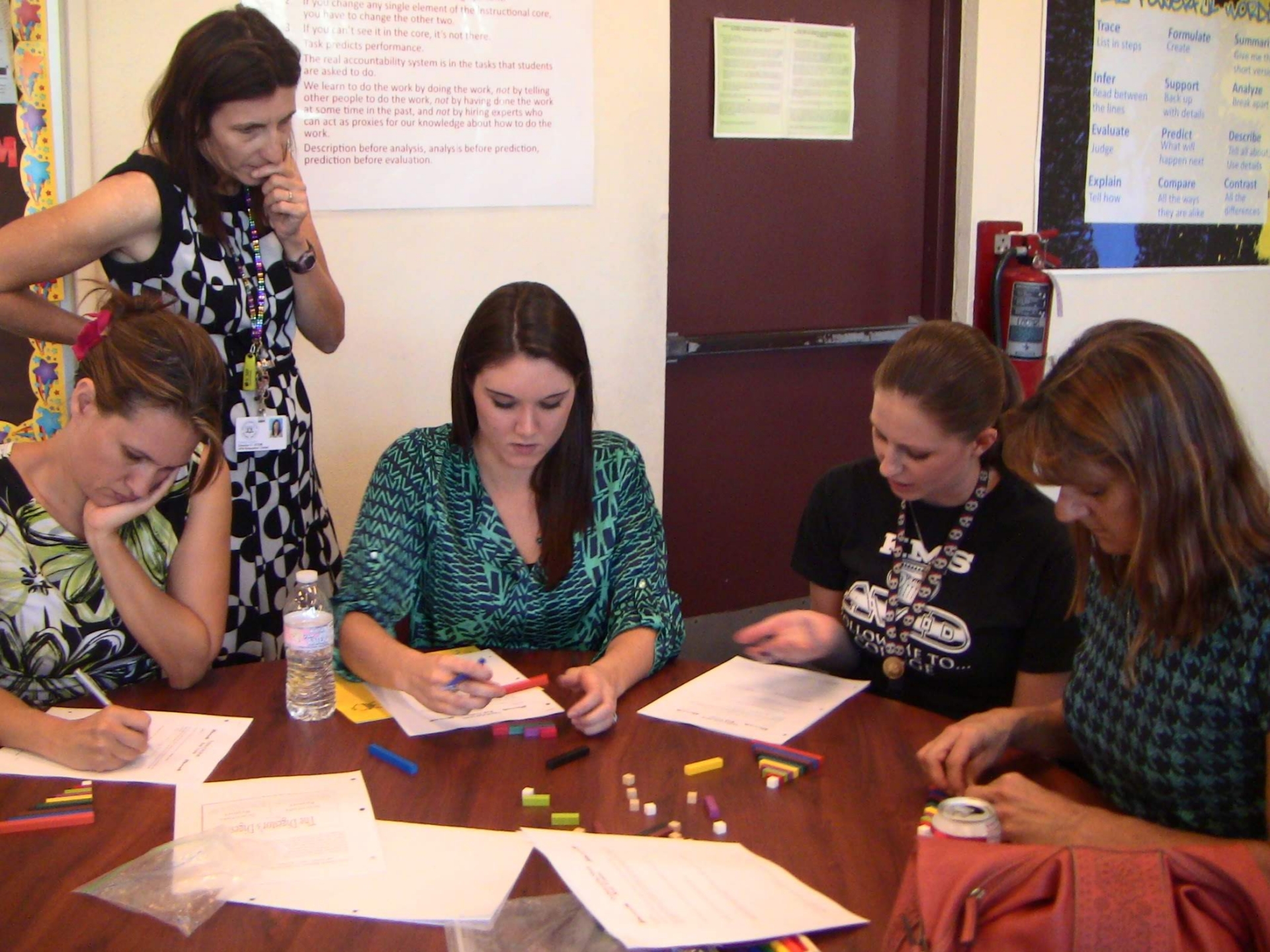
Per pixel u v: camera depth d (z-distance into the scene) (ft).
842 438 10.27
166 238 5.47
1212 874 2.64
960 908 2.64
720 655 10.00
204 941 2.97
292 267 5.96
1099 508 3.57
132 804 3.71
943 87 9.73
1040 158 9.95
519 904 3.16
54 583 4.66
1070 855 2.68
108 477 4.41
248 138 5.34
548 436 4.83
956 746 3.98
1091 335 3.66
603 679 4.52
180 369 4.30
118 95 6.71
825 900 3.16
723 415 9.62
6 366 6.56
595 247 8.22
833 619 5.28
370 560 5.02
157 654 4.66
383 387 7.79
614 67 8.03
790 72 9.23
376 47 7.33
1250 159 11.21
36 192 6.51
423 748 4.17
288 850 3.42
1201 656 3.59
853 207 9.78
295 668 4.43
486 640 5.27
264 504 5.95
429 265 7.75
